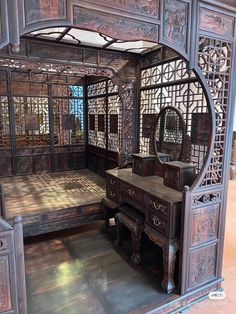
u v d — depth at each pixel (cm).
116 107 404
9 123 479
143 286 226
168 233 209
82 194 384
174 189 240
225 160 212
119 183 290
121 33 153
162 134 304
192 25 176
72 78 518
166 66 293
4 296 143
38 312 196
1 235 137
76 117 539
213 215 215
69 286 227
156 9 161
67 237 322
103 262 266
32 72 474
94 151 517
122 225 296
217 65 195
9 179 477
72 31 262
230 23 194
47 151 523
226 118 206
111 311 196
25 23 130
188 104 263
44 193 390
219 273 228
